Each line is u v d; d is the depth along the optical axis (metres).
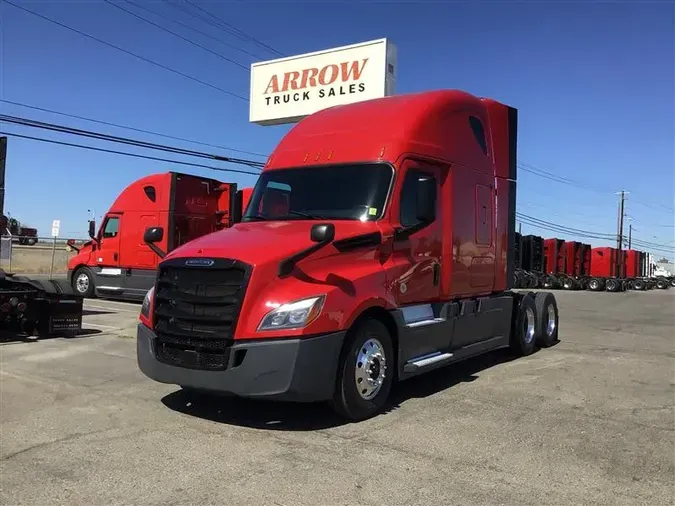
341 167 6.98
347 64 19.62
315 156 7.25
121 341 10.62
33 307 10.77
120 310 15.65
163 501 4.01
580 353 10.55
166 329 5.75
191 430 5.55
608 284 50.59
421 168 7.14
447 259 7.54
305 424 5.77
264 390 5.29
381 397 6.17
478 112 8.70
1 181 10.37
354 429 5.63
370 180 6.71
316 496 4.10
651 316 19.25
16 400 6.58
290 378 5.26
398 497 4.09
